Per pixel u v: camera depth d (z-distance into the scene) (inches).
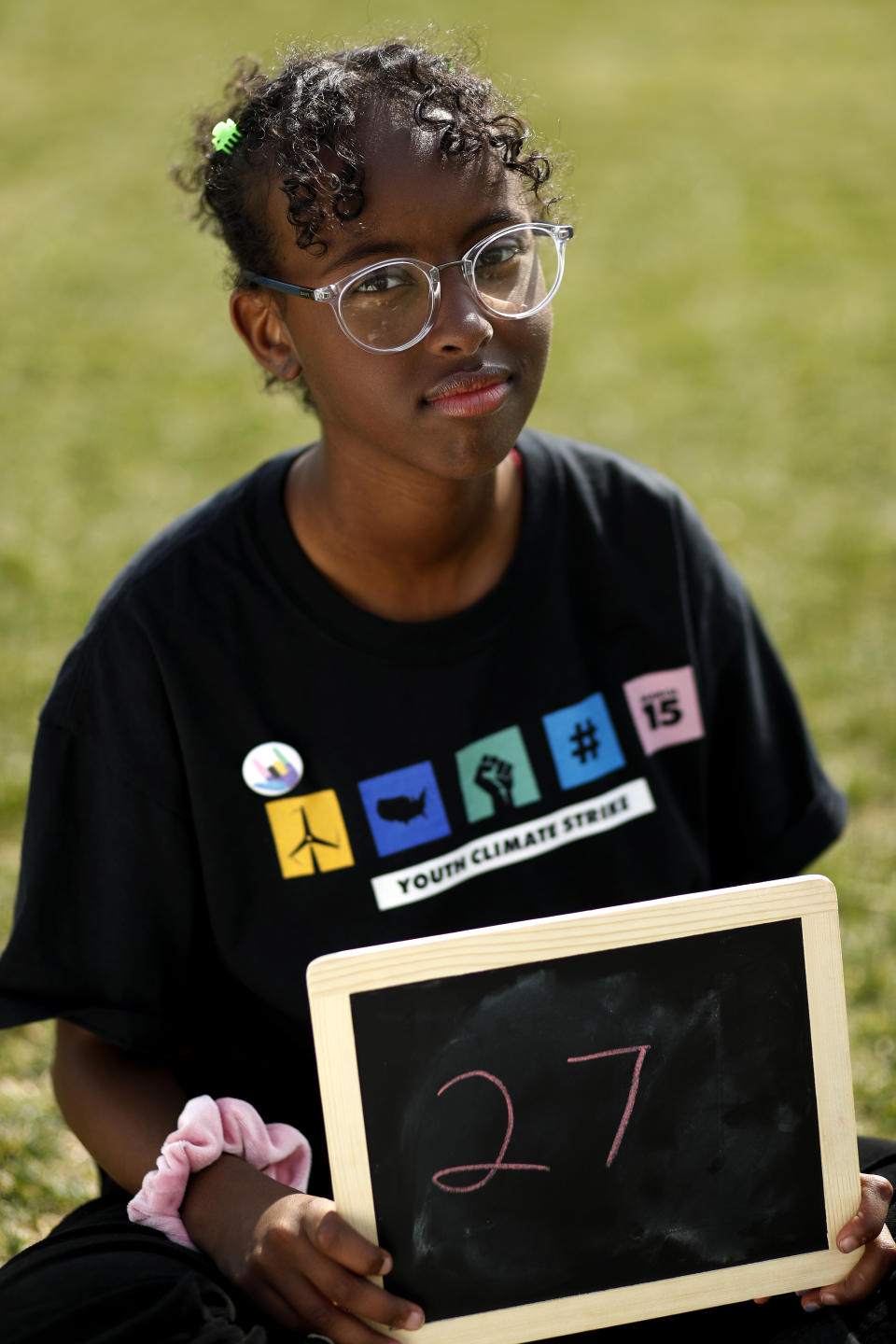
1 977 123.6
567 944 104.7
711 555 142.6
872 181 658.2
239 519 128.2
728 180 666.8
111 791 124.5
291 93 116.7
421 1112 103.0
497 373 114.2
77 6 980.6
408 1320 100.9
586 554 135.0
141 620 124.2
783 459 410.9
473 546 128.4
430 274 112.2
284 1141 118.1
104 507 387.5
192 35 904.3
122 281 565.0
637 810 133.2
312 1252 102.3
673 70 832.3
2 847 240.4
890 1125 172.9
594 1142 104.8
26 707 284.4
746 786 145.5
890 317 515.5
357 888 125.5
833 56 847.7
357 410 117.3
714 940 106.3
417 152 111.2
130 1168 120.1
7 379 478.6
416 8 950.4
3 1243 155.6
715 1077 106.1
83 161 704.4
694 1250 105.3
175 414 452.1
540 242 118.6
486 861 128.3
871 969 202.5
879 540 355.9
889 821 245.1
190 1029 130.6
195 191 135.3
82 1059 127.0
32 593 332.8
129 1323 96.1
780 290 547.2
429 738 126.6
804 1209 106.5
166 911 126.5
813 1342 105.7
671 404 454.6
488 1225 103.4
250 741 124.6
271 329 127.8
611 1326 108.6
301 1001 125.0
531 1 968.9
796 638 309.7
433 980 103.3
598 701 133.2
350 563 125.9
